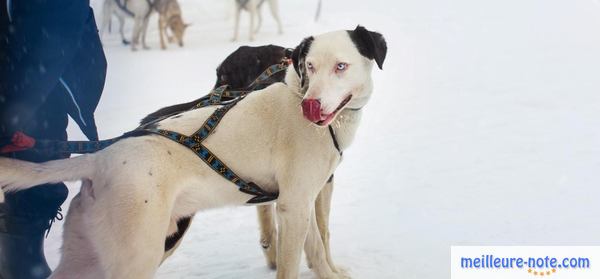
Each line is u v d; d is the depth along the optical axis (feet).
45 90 11.76
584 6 52.90
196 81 36.45
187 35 53.72
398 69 35.37
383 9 57.36
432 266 13.85
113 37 53.88
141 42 51.62
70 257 10.57
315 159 11.53
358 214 16.89
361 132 24.48
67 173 10.28
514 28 45.29
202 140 10.95
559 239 14.78
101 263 10.29
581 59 34.76
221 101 12.80
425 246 14.78
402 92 30.48
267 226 14.10
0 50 11.50
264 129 11.44
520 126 23.84
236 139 11.22
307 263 13.67
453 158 20.81
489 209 16.60
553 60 34.99
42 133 13.29
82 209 10.37
